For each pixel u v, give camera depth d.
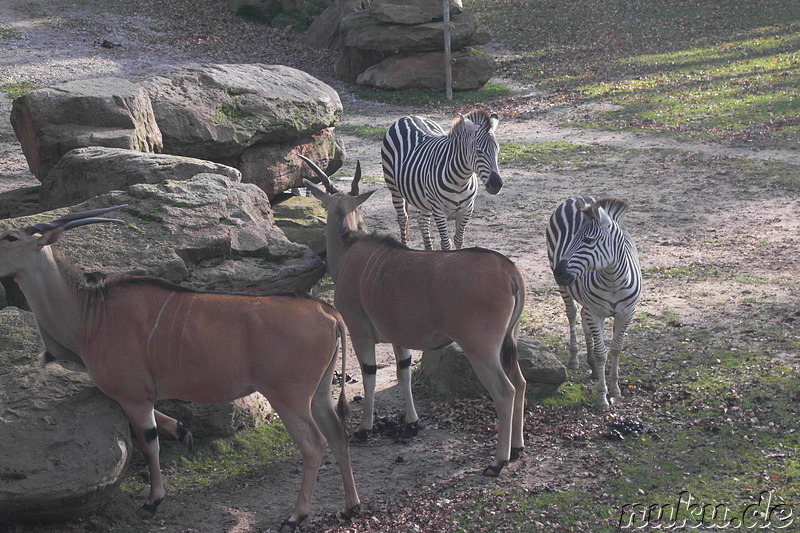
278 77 13.27
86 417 5.98
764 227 13.98
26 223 7.62
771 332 9.36
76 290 5.98
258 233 8.32
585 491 6.30
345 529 5.93
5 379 6.07
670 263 12.35
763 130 20.83
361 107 25.83
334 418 6.16
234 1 33.66
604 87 26.47
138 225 7.83
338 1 29.98
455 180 11.26
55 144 10.51
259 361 5.84
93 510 5.92
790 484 6.18
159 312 5.90
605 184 17.48
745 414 7.42
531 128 22.95
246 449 7.21
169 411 6.99
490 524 5.88
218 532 5.99
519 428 6.93
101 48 28.73
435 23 26.80
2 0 32.97
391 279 6.89
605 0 36.25
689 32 31.91
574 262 7.15
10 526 5.71
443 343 6.89
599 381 7.73
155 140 11.25
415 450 7.27
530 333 9.88
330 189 8.61
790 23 31.73
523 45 31.75
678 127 21.84
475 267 6.46
